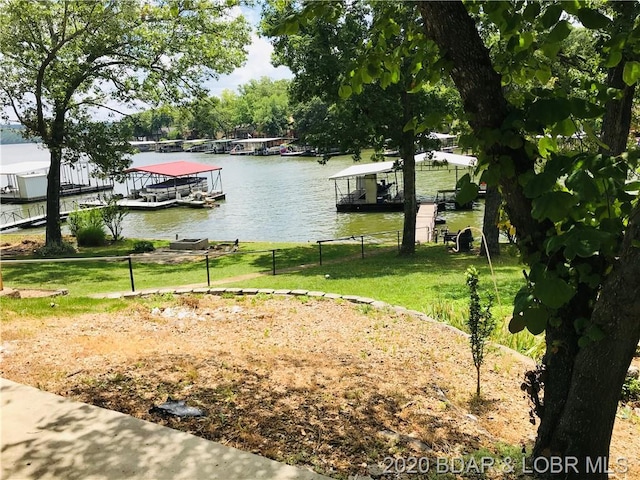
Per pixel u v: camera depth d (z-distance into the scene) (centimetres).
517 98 319
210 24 2156
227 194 4788
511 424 513
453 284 1291
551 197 260
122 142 2322
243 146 10656
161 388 470
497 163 306
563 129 288
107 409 409
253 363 570
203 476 318
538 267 286
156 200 4412
